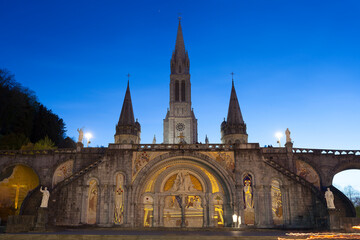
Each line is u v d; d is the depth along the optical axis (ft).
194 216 128.16
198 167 131.95
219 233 90.22
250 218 122.93
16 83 203.00
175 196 130.31
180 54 362.53
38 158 140.26
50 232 89.25
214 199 128.77
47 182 137.08
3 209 140.36
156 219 126.31
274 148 140.26
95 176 126.62
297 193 123.54
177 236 77.10
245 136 213.25
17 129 191.01
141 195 128.36
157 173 131.34
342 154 140.56
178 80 352.49
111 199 124.26
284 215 122.01
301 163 139.33
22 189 146.00
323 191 133.80
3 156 140.36
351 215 124.06
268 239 76.84
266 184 126.00
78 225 118.83
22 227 88.79
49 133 213.87
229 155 129.90
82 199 123.34
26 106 202.18
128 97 233.76
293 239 77.30
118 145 130.21
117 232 92.27
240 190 125.59
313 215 120.37
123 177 127.34
